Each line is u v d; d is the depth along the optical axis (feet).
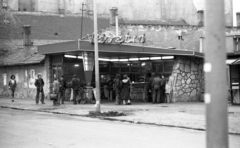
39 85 71.72
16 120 44.45
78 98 72.59
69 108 61.00
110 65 84.17
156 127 38.99
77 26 145.28
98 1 177.99
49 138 30.37
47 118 47.29
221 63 11.68
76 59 78.43
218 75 11.66
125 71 83.05
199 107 61.87
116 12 127.13
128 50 69.00
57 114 53.67
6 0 162.81
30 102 76.43
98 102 50.85
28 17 144.25
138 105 67.51
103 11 178.60
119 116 48.47
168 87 75.46
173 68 76.38
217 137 11.66
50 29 140.77
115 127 38.37
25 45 113.91
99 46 65.92
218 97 11.66
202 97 78.95
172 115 49.19
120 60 83.35
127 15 181.47
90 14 175.22
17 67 95.50
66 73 76.69
